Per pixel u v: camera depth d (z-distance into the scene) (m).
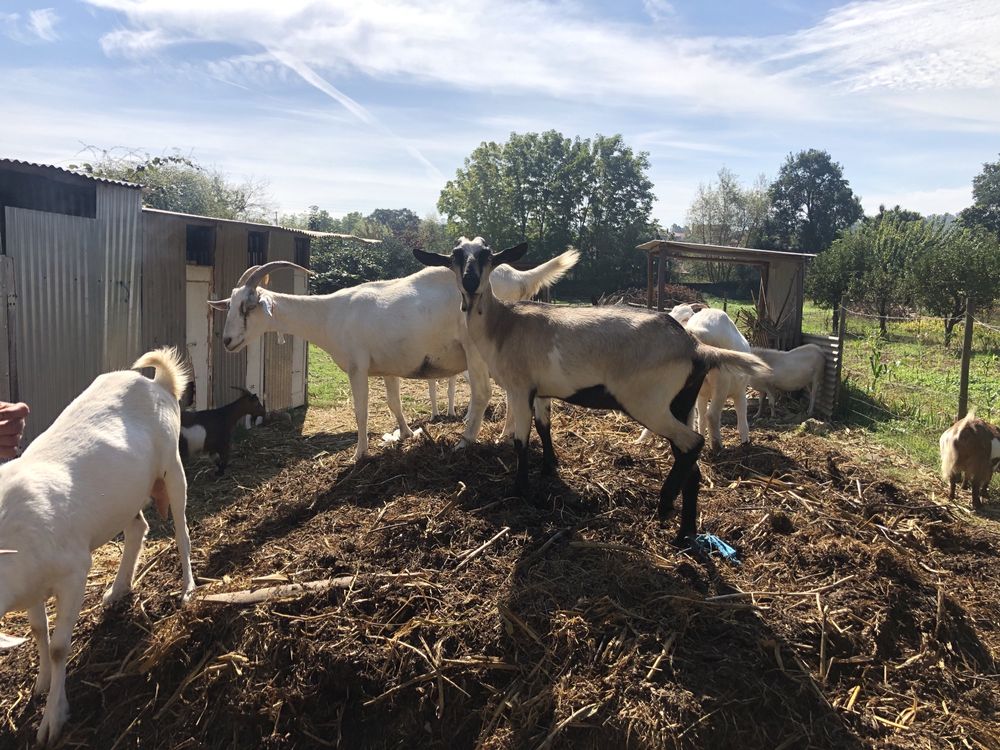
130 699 3.54
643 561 4.21
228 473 7.31
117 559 5.10
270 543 4.59
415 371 6.88
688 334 4.60
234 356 9.34
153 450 4.00
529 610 3.70
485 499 4.96
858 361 14.10
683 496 4.54
